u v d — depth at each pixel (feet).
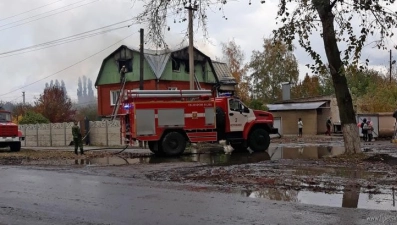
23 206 30.73
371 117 113.29
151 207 29.32
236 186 37.17
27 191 37.19
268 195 32.78
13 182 42.86
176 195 33.55
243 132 74.08
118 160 64.03
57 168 54.75
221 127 73.41
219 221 25.08
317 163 52.11
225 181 39.96
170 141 69.36
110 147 95.55
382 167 47.21
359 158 54.70
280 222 24.48
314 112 146.51
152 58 136.67
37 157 70.74
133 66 139.33
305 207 28.19
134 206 29.78
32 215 27.81
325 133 143.64
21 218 27.09
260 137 75.00
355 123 58.34
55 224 25.40
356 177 40.27
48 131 120.98
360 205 28.73
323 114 151.33
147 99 70.18
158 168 52.06
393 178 39.42
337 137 122.93
